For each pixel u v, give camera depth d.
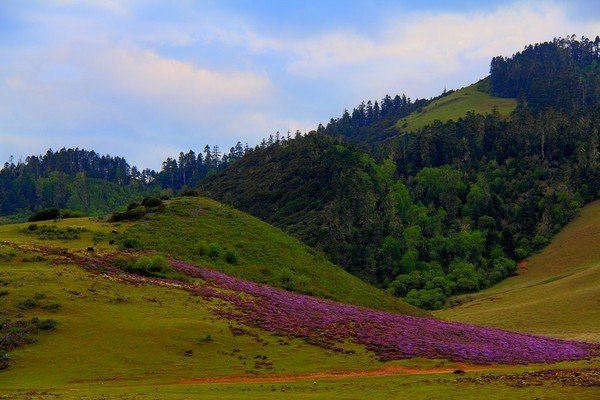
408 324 67.00
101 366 43.84
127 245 83.81
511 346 63.75
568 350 67.00
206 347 49.47
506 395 35.75
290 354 50.56
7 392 36.81
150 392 36.94
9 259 64.19
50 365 43.50
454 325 72.75
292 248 108.12
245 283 76.06
